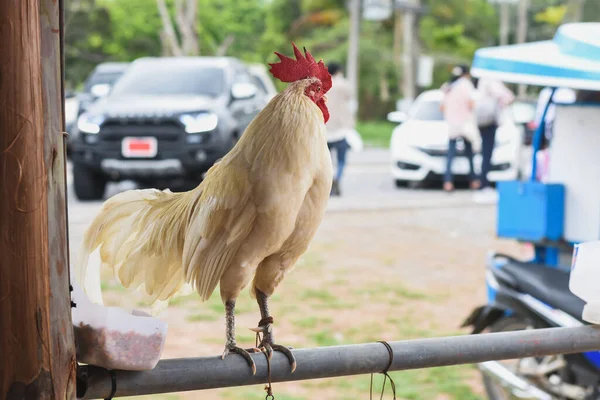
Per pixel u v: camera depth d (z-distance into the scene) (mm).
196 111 11680
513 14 63594
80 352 2363
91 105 12625
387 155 24562
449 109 13945
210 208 2621
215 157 11672
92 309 2375
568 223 5012
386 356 2715
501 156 14070
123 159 11805
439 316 7023
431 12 47156
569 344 2945
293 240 2738
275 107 2674
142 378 2453
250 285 2963
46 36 2178
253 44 48656
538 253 5328
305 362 2633
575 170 4945
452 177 14602
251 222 2598
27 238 2150
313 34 47719
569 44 4949
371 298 7547
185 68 12938
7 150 2121
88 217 10656
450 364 2812
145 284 2924
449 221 11594
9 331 2174
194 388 2525
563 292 4445
